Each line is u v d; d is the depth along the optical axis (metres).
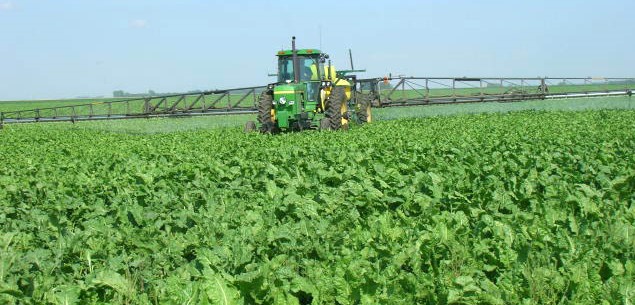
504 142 13.02
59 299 4.31
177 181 9.77
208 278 4.18
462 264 4.86
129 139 19.73
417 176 8.41
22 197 8.70
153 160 13.18
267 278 4.38
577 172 8.69
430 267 4.84
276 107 18.70
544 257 4.81
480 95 27.33
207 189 8.12
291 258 5.05
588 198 6.68
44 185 9.30
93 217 7.15
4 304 4.27
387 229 5.62
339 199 7.30
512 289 4.41
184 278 4.77
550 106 27.69
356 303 4.28
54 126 28.42
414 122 21.48
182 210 6.84
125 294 4.52
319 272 4.69
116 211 6.99
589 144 11.84
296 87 18.48
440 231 5.35
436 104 26.84
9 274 4.80
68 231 6.38
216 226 6.05
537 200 7.17
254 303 4.28
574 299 4.29
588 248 4.94
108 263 5.05
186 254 5.67
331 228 5.97
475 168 8.98
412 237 5.48
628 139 12.73
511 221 5.90
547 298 4.34
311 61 19.22
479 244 5.16
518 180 8.25
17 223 6.76
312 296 4.43
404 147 12.84
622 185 7.70
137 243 5.64
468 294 4.23
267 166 10.02
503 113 25.38
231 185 8.62
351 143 14.02
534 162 9.66
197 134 20.09
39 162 13.39
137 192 8.29
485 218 5.80
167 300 4.18
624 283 4.34
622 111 24.19
